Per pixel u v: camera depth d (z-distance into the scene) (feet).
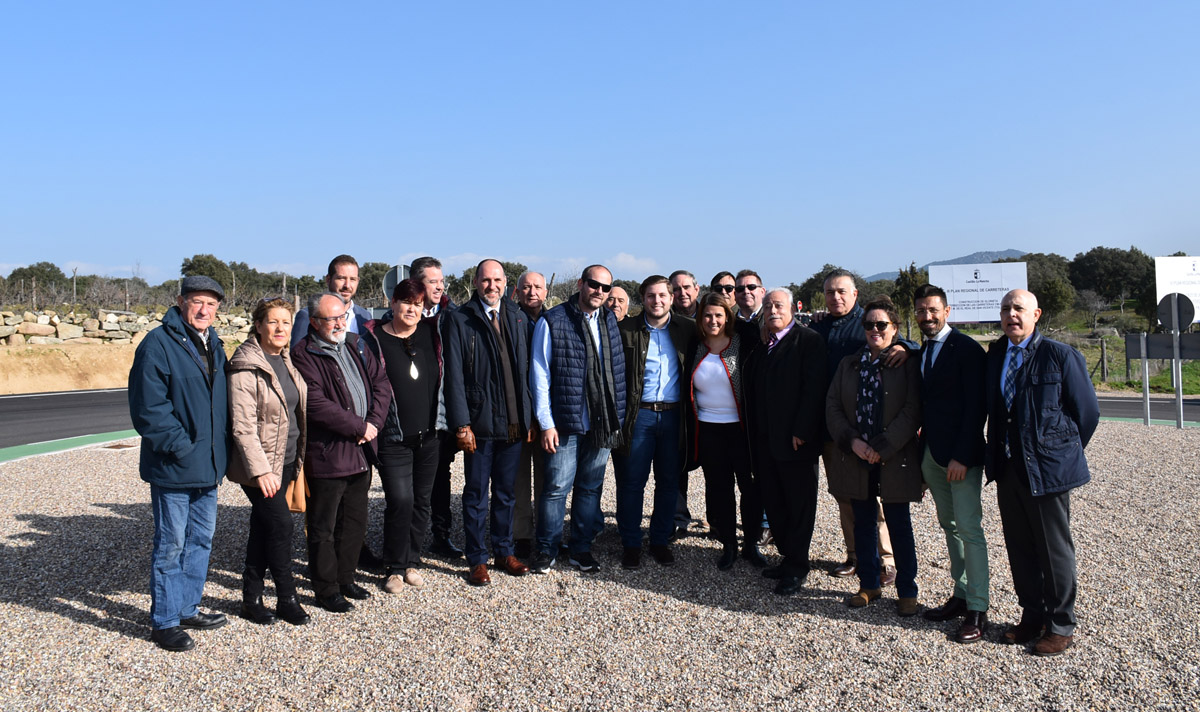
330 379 15.06
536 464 19.30
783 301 16.48
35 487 25.55
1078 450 13.16
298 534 20.59
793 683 12.21
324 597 15.25
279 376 14.35
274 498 14.35
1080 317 151.94
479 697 11.78
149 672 12.55
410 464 16.65
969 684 12.12
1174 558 17.99
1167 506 22.76
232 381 13.83
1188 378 72.13
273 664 12.90
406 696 11.81
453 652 13.38
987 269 75.31
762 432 16.69
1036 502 13.17
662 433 18.26
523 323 17.75
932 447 14.30
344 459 15.10
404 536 16.53
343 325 15.12
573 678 12.39
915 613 15.07
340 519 15.66
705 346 18.33
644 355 18.08
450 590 16.58
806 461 16.33
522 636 14.06
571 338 17.40
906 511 15.07
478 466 17.07
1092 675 12.31
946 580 17.06
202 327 13.48
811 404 16.11
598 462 17.95
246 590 14.71
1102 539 19.62
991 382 13.73
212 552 18.95
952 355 14.37
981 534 14.23
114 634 13.99
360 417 15.28
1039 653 13.08
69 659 12.93
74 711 11.30
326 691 11.97
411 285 16.25
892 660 13.00
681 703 11.59
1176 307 40.60
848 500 16.21
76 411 48.21
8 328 64.90
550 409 17.40
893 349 15.05
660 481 18.45
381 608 15.51
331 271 18.93
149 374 12.85
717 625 14.60
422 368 16.70
